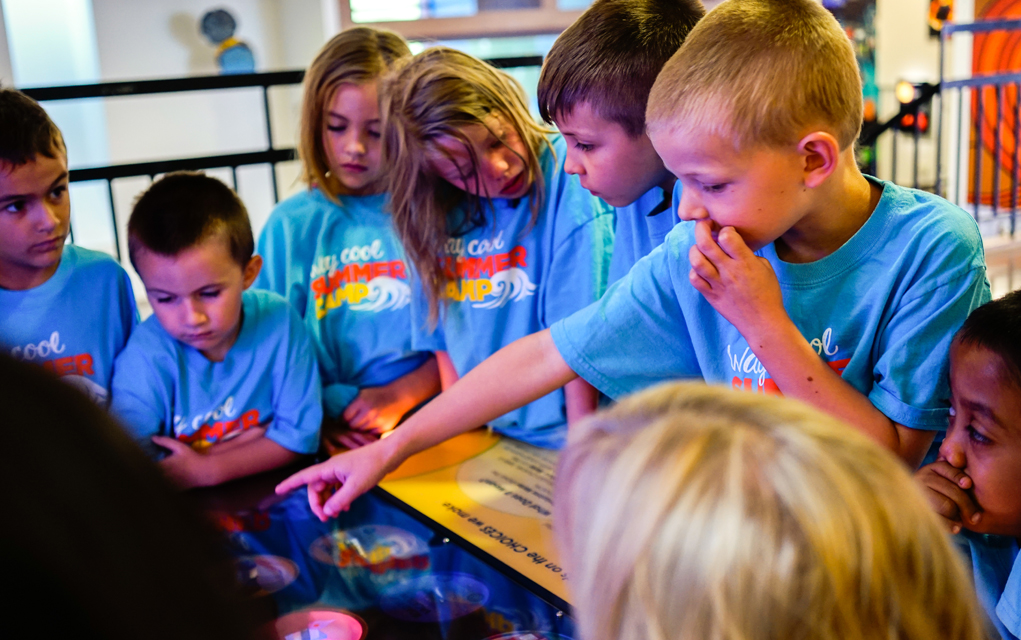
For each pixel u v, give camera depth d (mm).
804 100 698
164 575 202
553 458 1233
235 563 246
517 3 4734
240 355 1251
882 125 3688
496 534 997
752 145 707
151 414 1220
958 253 801
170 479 227
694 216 785
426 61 1202
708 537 333
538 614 821
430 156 1188
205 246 1117
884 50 5176
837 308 852
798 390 809
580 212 1253
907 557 349
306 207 1483
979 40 4746
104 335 1274
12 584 179
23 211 1132
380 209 1459
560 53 993
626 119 966
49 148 1125
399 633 798
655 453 365
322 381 1477
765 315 794
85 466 199
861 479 353
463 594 864
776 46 695
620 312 1007
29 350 1220
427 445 1095
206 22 4504
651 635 336
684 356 1014
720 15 728
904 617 343
